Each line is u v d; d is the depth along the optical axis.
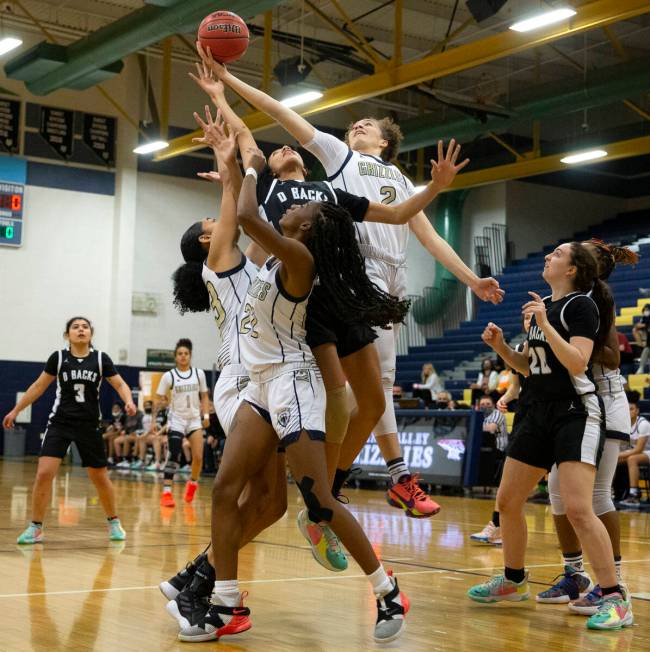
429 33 19.08
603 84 16.22
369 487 13.86
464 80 21.30
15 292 19.69
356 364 3.76
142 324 20.62
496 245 22.53
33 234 19.89
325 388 3.53
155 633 3.53
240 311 3.84
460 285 22.69
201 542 6.50
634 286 19.28
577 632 3.75
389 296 3.55
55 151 20.08
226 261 3.90
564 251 4.25
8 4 17.70
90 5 18.42
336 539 3.80
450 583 4.98
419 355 21.45
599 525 3.95
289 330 3.43
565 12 10.87
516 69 20.80
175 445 9.89
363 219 3.71
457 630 3.74
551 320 4.14
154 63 20.84
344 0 17.34
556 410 4.05
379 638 3.44
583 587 4.44
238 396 3.72
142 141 20.72
